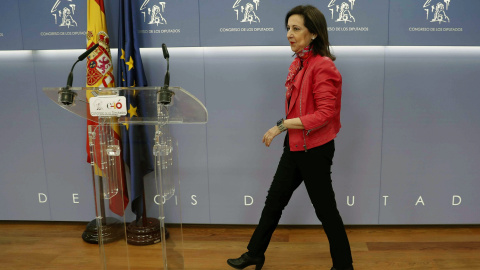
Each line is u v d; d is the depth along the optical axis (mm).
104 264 1826
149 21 2646
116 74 2734
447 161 2764
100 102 1596
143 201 1739
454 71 2650
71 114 2857
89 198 2963
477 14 2547
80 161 2918
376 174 2795
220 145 2816
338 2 2551
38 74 2811
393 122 2725
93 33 2520
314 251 2531
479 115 2699
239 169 2840
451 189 2801
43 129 2891
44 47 2721
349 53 2652
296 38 1938
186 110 1601
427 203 2824
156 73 2738
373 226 2918
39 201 2998
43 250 2588
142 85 2578
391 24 2564
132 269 1826
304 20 1913
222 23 2625
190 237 2766
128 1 2500
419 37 2574
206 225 2982
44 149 2920
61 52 2770
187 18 2635
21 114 2879
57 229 2934
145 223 1795
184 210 2924
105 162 1736
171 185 1722
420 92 2680
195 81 2742
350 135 2748
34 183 2975
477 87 2668
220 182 2867
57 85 2816
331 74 1888
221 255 2488
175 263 1794
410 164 2777
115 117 1653
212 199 2893
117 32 2680
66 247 2631
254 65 2701
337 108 2033
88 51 1731
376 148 2762
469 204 2816
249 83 2725
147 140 1657
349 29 2574
